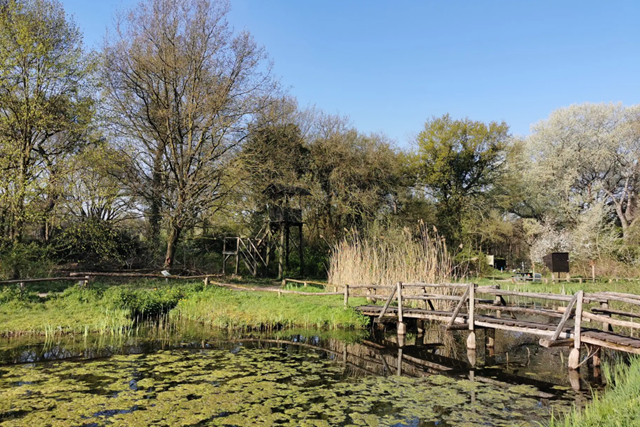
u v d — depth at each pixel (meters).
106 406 5.75
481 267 28.36
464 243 29.36
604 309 9.24
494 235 32.81
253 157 22.12
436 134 31.11
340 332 11.61
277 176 23.42
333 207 28.36
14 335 10.02
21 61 16.56
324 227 28.73
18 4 16.70
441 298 10.47
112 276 18.78
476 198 32.81
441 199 32.25
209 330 11.24
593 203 33.12
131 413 5.53
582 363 7.99
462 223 30.48
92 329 10.62
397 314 11.92
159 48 19.61
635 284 20.66
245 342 10.06
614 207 34.56
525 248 37.38
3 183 15.73
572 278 25.33
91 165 18.06
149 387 6.54
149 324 11.83
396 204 30.77
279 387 6.71
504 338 11.39
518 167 36.19
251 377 7.18
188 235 25.52
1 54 16.08
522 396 6.55
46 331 10.09
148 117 20.19
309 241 28.88
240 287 16.08
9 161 15.99
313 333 11.37
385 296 12.51
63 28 18.09
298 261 26.58
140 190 20.27
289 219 24.53
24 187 15.78
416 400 6.30
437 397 6.45
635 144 33.41
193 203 20.44
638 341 7.18
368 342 10.58
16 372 7.24
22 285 12.77
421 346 10.31
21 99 16.81
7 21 16.22
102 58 19.16
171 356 8.46
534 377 7.66
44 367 7.56
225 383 6.81
